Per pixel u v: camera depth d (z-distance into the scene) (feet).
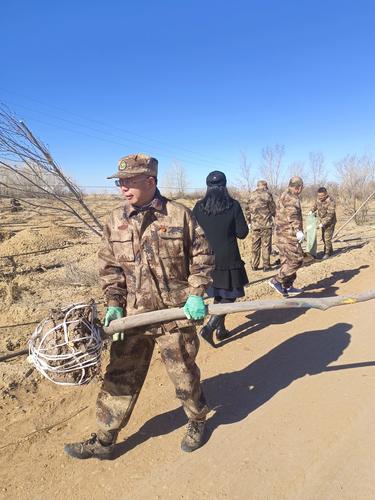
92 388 14.56
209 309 10.13
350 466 10.47
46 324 9.16
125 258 10.17
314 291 25.95
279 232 24.20
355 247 42.27
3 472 10.80
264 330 19.56
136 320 9.78
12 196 17.67
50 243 47.09
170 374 10.59
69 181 18.11
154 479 10.31
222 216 17.35
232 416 12.76
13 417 13.10
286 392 13.98
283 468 10.47
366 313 21.13
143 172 9.55
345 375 14.87
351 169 88.07
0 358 10.89
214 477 10.26
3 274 30.35
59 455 11.36
